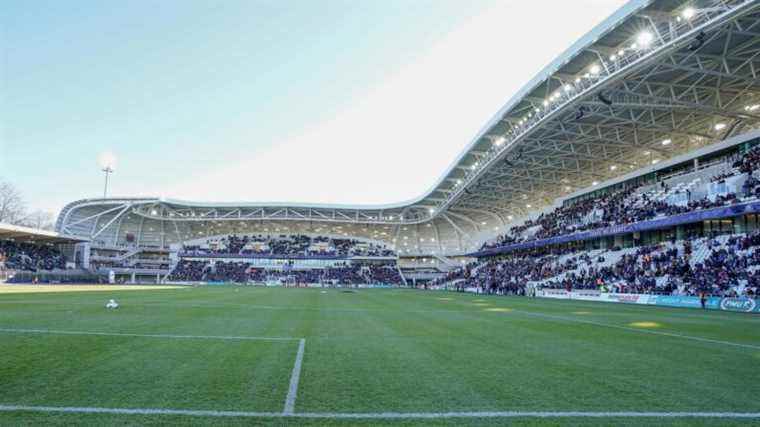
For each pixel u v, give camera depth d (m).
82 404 6.27
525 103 41.44
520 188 69.88
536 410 6.39
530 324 17.80
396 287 87.38
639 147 48.19
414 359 9.83
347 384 7.61
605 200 54.81
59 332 12.62
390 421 5.88
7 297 28.03
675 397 7.12
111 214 89.44
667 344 12.66
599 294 40.47
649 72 32.00
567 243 59.06
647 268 41.03
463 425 5.77
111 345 10.73
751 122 38.72
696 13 24.50
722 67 31.33
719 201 36.62
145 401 6.45
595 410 6.43
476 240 96.19
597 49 30.97
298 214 95.38
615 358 10.32
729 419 6.16
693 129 43.50
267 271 91.62
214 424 5.62
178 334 12.77
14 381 7.36
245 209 94.94
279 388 7.27
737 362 10.05
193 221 98.06
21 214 85.25
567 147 50.28
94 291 39.03
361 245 103.44
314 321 17.30
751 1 21.91
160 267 90.31
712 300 29.78
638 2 25.86
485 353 10.73
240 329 14.23
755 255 32.31
